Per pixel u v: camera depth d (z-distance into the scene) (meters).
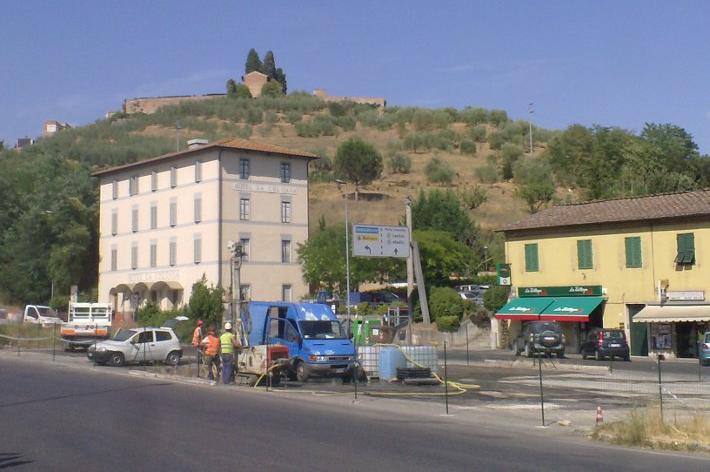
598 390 26.23
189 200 66.06
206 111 148.75
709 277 44.66
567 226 50.69
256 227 65.31
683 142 89.75
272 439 14.82
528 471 12.20
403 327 52.31
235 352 28.33
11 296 75.94
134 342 35.75
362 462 12.58
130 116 150.38
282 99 158.62
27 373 30.11
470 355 47.22
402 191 109.62
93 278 77.62
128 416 17.80
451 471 12.02
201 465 12.02
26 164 86.50
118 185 73.75
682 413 18.84
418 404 22.25
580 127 104.81
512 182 115.56
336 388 26.58
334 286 66.19
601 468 12.71
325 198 104.44
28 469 11.67
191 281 65.19
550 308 50.47
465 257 67.50
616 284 48.59
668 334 46.03
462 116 148.88
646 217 46.97
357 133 144.38
